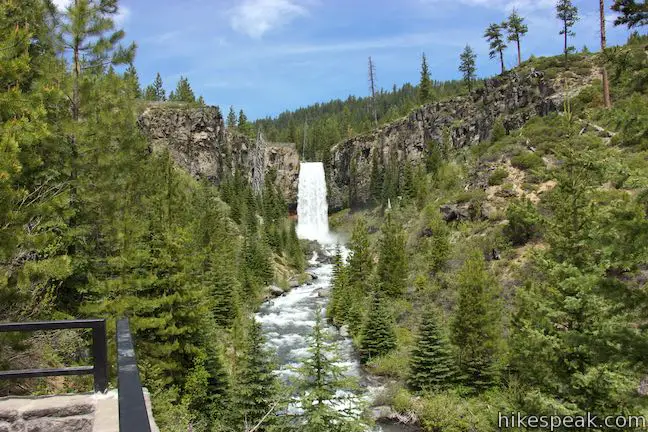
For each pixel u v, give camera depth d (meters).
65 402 6.02
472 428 22.70
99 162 18.42
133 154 21.56
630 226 8.39
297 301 54.75
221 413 21.02
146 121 86.25
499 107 77.31
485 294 27.39
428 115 103.75
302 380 16.16
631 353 9.03
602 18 34.44
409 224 62.59
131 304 18.16
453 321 29.08
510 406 15.07
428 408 24.61
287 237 86.38
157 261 20.75
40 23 17.89
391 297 40.22
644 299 8.72
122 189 20.23
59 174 16.75
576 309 12.77
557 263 13.62
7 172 9.15
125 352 4.12
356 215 110.31
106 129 18.72
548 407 12.69
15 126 9.95
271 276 60.50
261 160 117.38
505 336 26.44
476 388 26.23
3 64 10.48
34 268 10.41
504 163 45.75
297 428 15.79
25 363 11.92
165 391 18.38
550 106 59.59
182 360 21.44
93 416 6.05
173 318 20.69
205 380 20.77
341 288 47.88
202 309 21.59
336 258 56.91
